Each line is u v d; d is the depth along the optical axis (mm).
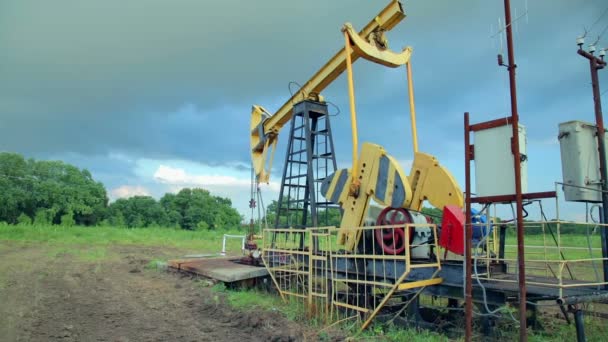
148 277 11648
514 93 4414
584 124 5707
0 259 15773
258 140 12875
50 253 17828
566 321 6867
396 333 6137
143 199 58719
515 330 6355
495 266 6688
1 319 7023
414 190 7242
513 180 4730
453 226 6121
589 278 10156
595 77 5910
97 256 16844
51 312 7566
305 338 5969
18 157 49156
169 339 6059
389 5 8797
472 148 5121
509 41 4461
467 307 4680
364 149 7723
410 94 9289
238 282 9719
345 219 7891
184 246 23531
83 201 52156
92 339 6027
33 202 48594
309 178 9680
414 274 6621
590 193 5637
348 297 7363
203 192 62344
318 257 7520
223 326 6762
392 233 6621
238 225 59125
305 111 10156
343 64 9367
